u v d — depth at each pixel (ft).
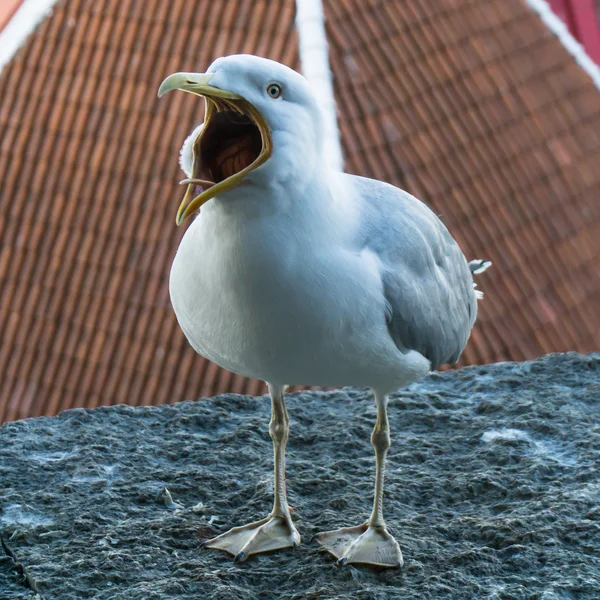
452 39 72.74
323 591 12.02
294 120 10.52
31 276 64.90
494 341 65.57
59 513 13.58
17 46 69.51
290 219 10.80
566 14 101.40
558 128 76.23
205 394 58.39
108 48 68.28
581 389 16.87
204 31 65.82
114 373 61.41
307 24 64.39
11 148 67.82
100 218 65.36
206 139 10.87
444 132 68.64
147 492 14.07
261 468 14.75
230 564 12.71
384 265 11.58
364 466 14.88
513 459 14.80
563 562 12.52
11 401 63.05
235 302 11.13
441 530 13.24
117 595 11.91
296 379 11.98
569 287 69.56
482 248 68.54
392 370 11.93
